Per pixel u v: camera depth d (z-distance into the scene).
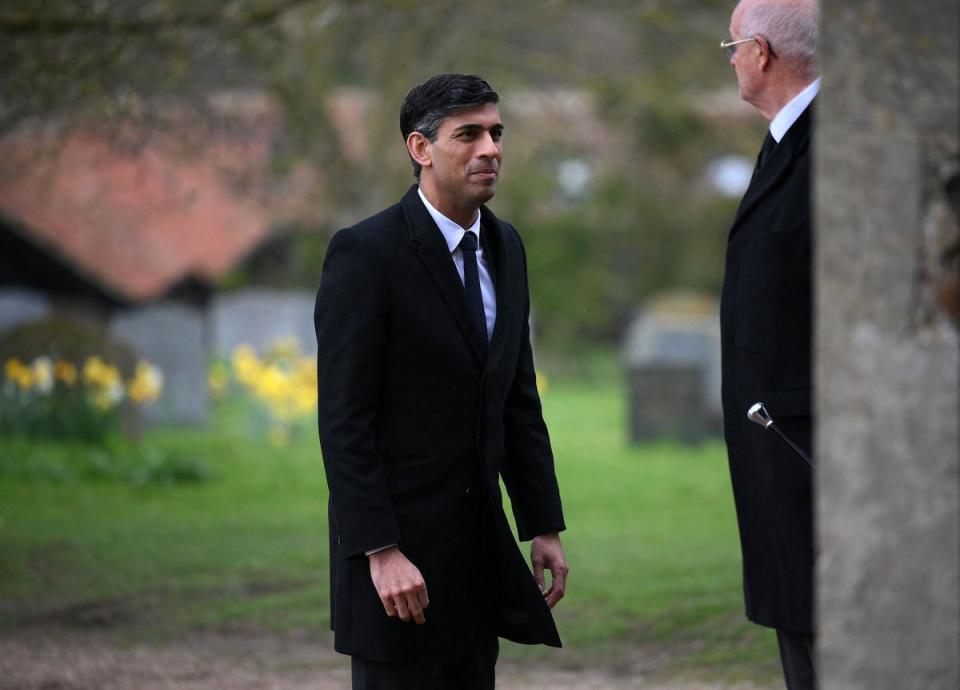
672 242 91.38
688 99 62.59
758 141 70.19
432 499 10.13
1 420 39.47
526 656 17.45
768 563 9.79
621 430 54.22
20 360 41.84
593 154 82.06
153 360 48.75
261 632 18.91
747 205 9.91
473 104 10.03
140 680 16.53
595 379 86.38
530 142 63.66
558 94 62.03
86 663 17.28
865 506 6.95
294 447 43.88
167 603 20.45
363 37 44.12
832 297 6.97
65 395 40.91
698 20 49.34
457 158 10.05
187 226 66.44
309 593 20.81
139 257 62.59
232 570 22.52
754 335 9.68
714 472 39.03
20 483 33.12
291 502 32.00
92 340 42.22
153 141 35.19
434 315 10.09
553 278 89.00
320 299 10.15
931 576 6.91
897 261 6.88
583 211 88.94
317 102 42.12
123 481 34.56
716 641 17.33
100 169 42.72
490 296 10.52
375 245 10.08
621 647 17.53
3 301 56.38
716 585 19.83
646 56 56.91
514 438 10.98
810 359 9.52
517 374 10.95
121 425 41.94
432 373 10.11
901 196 6.88
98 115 29.59
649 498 33.09
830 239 6.96
